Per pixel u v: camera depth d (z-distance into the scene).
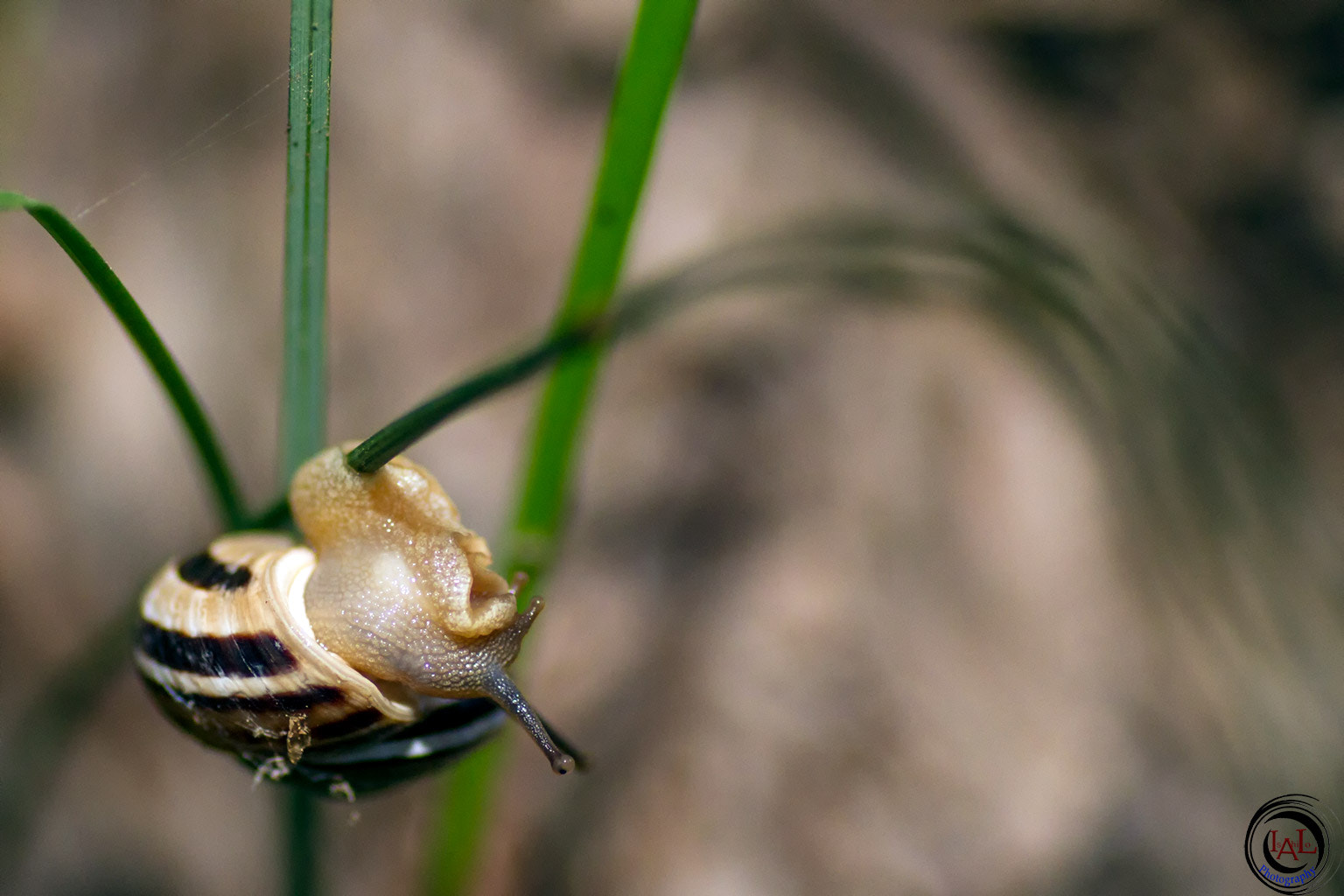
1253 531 0.29
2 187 0.32
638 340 0.32
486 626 0.21
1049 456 0.30
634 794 0.28
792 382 0.31
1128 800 0.27
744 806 0.27
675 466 0.31
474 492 0.31
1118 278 0.33
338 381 0.32
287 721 0.21
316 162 0.21
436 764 0.21
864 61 0.37
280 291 0.33
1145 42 0.41
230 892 0.30
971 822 0.27
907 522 0.30
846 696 0.28
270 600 0.21
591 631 0.29
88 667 0.25
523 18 0.37
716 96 0.35
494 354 0.32
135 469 0.32
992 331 0.32
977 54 0.39
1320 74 0.42
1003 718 0.28
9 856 0.27
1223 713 0.28
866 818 0.27
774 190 0.33
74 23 0.35
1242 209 0.39
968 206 0.34
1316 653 0.29
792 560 0.29
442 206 0.34
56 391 0.32
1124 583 0.29
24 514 0.31
